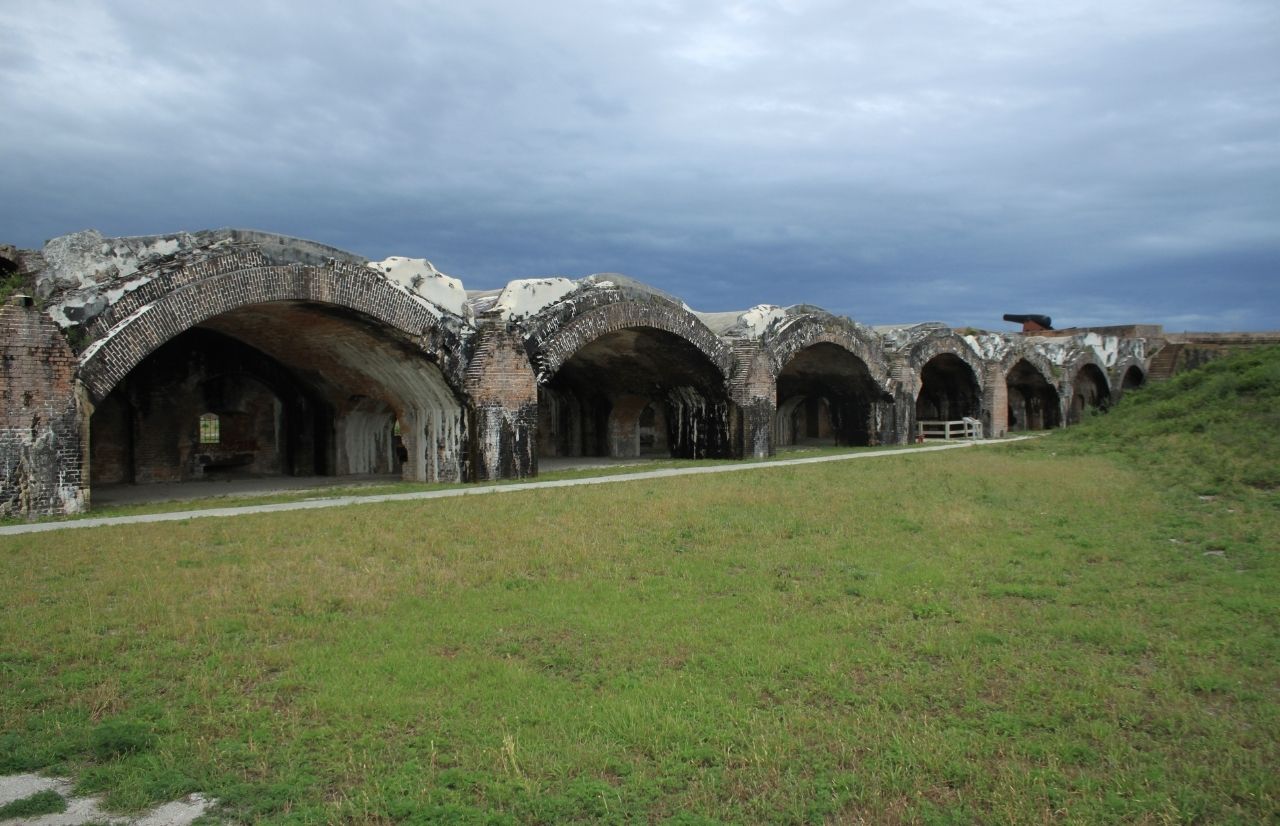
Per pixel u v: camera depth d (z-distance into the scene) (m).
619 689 6.08
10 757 5.05
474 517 12.65
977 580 9.06
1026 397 43.12
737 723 5.46
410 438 20.56
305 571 9.40
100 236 14.23
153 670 6.46
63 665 6.59
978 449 25.64
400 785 4.66
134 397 20.33
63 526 12.24
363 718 5.57
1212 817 4.43
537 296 20.30
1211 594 8.48
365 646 6.98
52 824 4.39
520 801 4.53
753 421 25.66
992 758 5.03
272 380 22.25
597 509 13.23
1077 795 4.59
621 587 8.86
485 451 19.08
